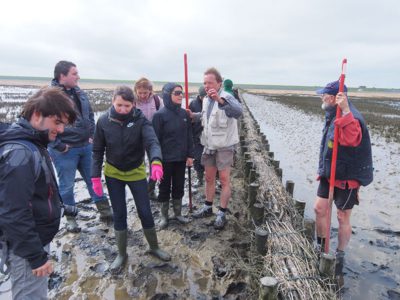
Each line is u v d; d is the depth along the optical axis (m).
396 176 8.11
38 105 1.96
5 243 2.00
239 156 8.09
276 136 14.62
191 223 4.78
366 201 6.30
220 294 3.27
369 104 39.31
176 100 4.22
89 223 4.74
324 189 3.73
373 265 4.18
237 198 5.98
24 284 2.08
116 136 3.26
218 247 4.14
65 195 4.35
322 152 3.65
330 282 2.89
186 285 3.39
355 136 3.11
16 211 1.87
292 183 5.25
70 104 2.08
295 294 2.67
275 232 3.57
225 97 4.17
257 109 29.44
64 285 3.34
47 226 2.16
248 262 3.72
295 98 55.56
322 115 24.91
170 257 3.82
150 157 3.18
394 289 3.73
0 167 1.86
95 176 3.38
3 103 21.42
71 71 4.12
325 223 3.83
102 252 3.96
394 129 16.47
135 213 5.16
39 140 2.06
